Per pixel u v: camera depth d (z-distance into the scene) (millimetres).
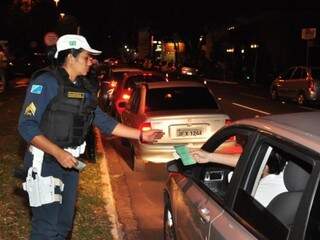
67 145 4289
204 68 49469
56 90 4227
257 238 3113
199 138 9078
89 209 7402
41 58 49125
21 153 10680
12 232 6215
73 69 4344
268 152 3508
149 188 9031
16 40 52406
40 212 4375
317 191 2775
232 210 3580
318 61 36969
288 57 39781
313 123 3332
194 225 4160
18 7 49188
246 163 3594
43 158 4262
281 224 3062
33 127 4129
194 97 9812
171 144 9039
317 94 23016
